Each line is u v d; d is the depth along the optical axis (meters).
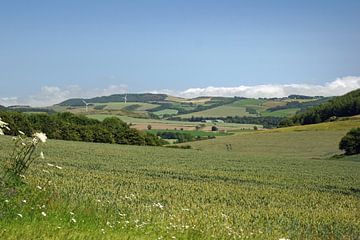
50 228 8.91
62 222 9.74
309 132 130.25
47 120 103.12
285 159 82.69
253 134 135.12
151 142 115.62
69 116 121.12
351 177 49.78
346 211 25.75
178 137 148.00
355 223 21.30
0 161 12.57
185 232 11.51
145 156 64.50
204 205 22.48
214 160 67.25
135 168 43.97
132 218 12.17
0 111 94.12
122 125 121.50
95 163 45.56
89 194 20.05
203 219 15.45
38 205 10.32
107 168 41.31
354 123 137.38
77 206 11.23
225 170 49.91
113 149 75.06
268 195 30.77
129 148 83.75
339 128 132.12
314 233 17.72
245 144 118.62
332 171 58.38
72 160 47.00
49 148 65.25
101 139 108.19
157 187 29.36
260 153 105.69
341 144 100.06
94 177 30.84
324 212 24.59
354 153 98.56
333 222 21.19
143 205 18.47
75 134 104.81
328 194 34.34
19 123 95.19
